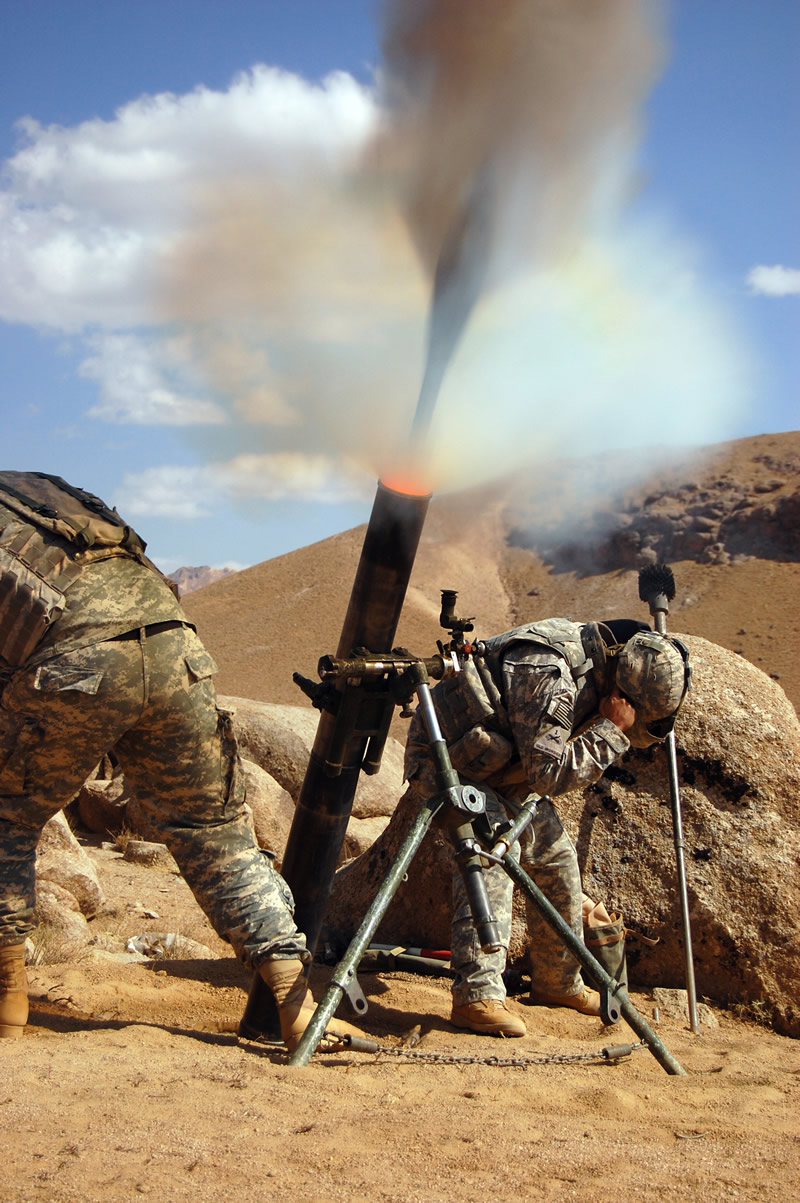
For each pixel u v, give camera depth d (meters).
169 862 9.65
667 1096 3.32
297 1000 3.68
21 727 3.45
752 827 5.59
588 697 4.29
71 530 3.48
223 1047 3.69
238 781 3.75
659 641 4.20
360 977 5.38
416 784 4.60
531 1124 2.78
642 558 100.38
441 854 5.85
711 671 6.02
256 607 111.56
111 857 9.84
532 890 3.56
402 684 3.78
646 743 4.40
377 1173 2.28
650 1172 2.38
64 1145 2.31
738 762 5.73
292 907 3.82
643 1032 3.69
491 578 106.06
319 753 4.05
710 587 91.88
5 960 3.62
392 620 3.92
